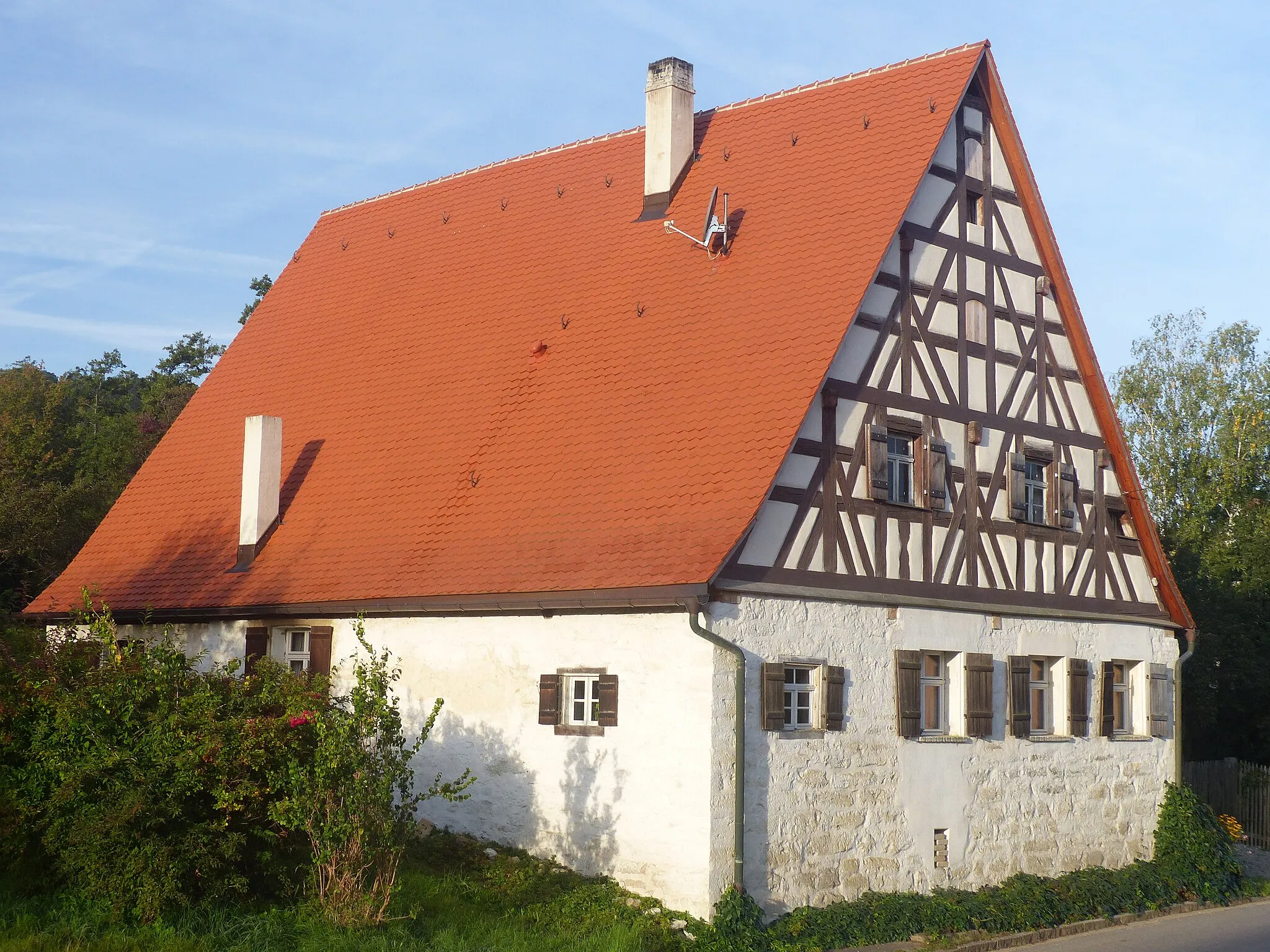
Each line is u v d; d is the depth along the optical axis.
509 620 17.17
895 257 18.45
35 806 13.55
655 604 15.38
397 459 20.44
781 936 15.05
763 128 21.53
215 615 19.80
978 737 18.67
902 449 18.42
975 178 20.00
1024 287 20.56
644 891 15.41
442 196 25.75
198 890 13.01
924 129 19.23
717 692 15.20
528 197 24.08
